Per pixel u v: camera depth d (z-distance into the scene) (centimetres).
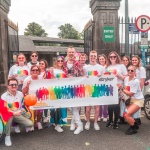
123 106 540
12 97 496
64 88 546
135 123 531
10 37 1030
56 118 548
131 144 468
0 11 909
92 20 1066
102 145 465
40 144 475
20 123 514
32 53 646
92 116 682
